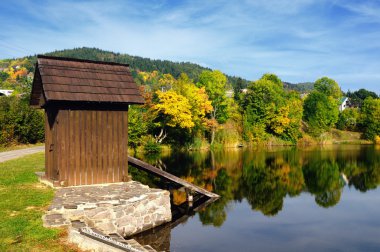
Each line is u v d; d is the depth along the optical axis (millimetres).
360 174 30453
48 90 13172
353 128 84000
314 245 12961
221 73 64000
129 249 8242
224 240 13281
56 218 9906
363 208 18797
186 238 13391
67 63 14484
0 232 8695
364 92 141750
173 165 34750
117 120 14883
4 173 16531
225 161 38594
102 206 11133
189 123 48906
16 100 36219
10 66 185375
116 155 14883
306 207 18906
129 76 15594
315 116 73875
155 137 51438
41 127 37594
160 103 48531
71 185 13938
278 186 24734
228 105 65000
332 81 93688
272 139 66438
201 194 21719
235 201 20141
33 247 8109
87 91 13961
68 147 13852
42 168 18625
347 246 12922
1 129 32500
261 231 14586
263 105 66500
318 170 32531
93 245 8359
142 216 12688
